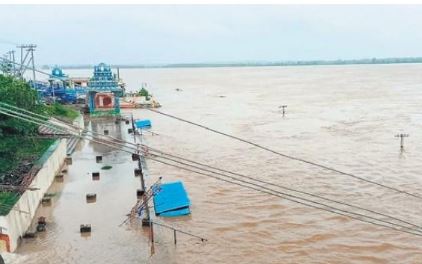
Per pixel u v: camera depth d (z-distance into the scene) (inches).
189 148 2426.2
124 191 1657.2
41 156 1722.4
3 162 1505.9
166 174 1902.1
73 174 1878.7
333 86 6963.6
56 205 1518.2
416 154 2197.3
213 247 1235.9
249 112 3902.6
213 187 1732.3
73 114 2962.6
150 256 1175.6
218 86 7765.8
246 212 1481.3
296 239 1289.4
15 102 1546.5
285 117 3533.5
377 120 3235.7
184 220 1413.6
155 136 2758.4
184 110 4124.0
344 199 1592.0
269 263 1155.3
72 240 1256.2
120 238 1270.9
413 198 1581.0
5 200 1240.2
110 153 2258.9
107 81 3341.5
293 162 2090.3
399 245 1241.4
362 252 1209.4
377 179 1812.3
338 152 2278.5
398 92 5506.9
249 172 1945.1
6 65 2738.7
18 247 1211.9
